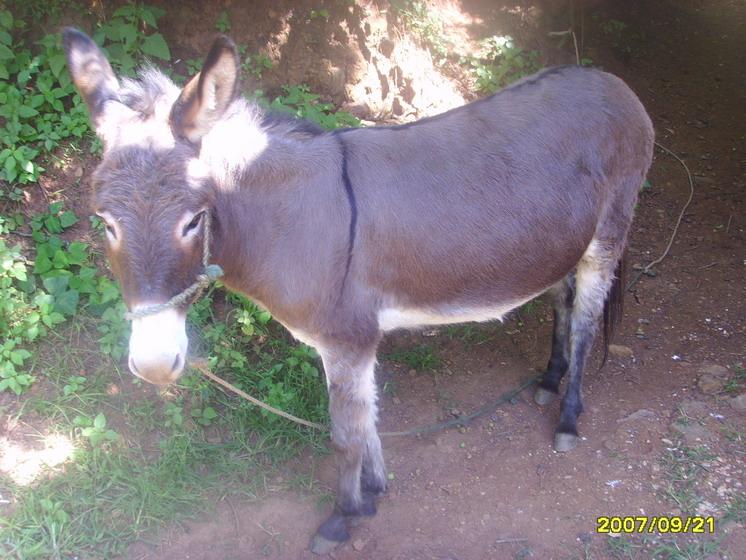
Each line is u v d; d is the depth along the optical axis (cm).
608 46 432
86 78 153
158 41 263
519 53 351
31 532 183
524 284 194
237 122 165
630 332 264
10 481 195
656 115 399
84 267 233
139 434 212
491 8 379
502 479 210
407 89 326
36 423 210
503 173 184
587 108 199
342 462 187
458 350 256
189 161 144
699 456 211
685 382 239
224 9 292
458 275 183
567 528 194
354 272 173
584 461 214
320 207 170
